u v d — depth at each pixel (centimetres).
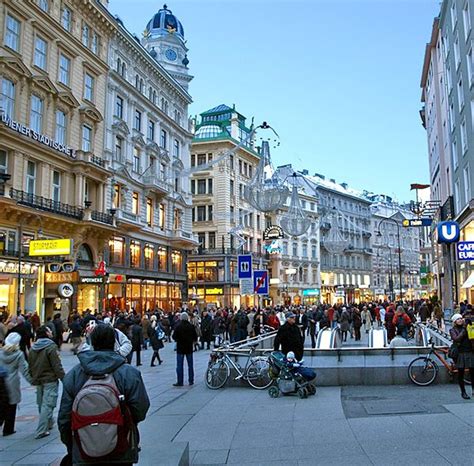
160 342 1806
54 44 3022
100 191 3350
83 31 3334
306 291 7194
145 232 3975
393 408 892
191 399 1071
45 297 2783
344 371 1157
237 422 841
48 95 2930
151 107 4203
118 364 392
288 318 1109
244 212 6309
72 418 372
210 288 5809
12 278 2528
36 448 716
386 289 8131
